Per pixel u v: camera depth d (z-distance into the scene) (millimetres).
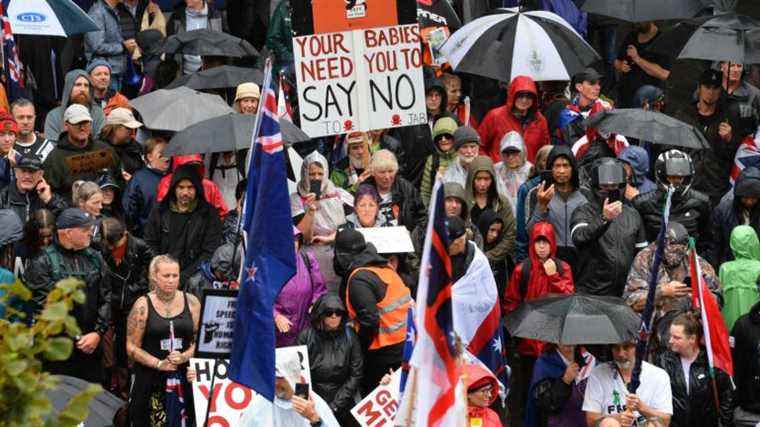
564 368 37969
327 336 38656
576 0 62938
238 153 46688
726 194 47125
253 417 35562
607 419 35656
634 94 57531
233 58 56812
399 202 45094
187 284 40656
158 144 45719
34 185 43438
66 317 18266
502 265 45750
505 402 43062
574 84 56531
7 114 45125
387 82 46094
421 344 24922
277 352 35688
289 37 56844
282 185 31281
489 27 52875
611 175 43469
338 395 38594
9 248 39781
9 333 18109
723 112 52781
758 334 40125
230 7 62219
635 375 35062
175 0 62844
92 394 18781
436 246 25109
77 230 39312
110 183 45125
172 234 42875
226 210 44875
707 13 60469
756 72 60625
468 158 47625
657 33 59750
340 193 45344
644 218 45031
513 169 48406
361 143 47062
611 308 37906
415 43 46125
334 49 45844
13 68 49844
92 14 56812
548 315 37969
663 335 39719
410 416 26516
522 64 52031
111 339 41562
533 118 51062
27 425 18094
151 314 39156
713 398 39094
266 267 31156
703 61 62250
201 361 37531
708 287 41625
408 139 49750
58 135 50156
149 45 56844
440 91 52250
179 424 39438
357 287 39094
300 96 45844
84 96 50094
